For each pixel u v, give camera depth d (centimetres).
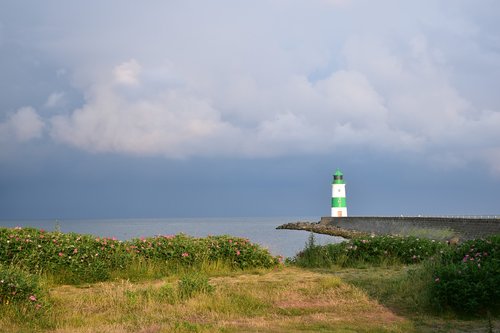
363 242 1852
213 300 1128
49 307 1047
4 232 1490
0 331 888
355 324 986
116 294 1174
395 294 1216
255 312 1072
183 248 1627
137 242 1655
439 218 5066
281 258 1750
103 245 1553
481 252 1370
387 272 1530
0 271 1108
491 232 4006
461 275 1113
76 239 1556
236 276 1511
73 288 1320
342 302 1157
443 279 1118
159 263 1573
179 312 1052
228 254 1673
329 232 7375
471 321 1023
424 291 1176
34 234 1520
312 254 1838
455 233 4531
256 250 1722
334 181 9162
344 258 1773
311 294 1218
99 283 1391
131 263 1531
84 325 956
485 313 1059
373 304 1139
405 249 1802
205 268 1587
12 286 1051
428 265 1361
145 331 919
